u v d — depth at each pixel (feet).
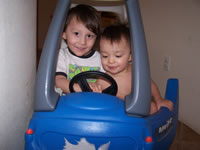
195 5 4.36
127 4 2.13
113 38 2.88
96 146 2.00
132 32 2.14
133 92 2.11
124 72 3.32
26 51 2.65
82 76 2.54
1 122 2.16
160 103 2.89
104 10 3.89
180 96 4.96
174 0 4.97
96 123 1.99
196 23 4.36
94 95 2.24
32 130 2.08
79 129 1.98
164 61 5.44
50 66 2.17
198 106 4.43
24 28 2.55
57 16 2.22
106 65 3.07
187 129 4.67
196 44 4.38
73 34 3.34
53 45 2.19
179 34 4.87
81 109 2.07
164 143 2.46
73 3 3.82
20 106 2.57
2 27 2.02
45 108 2.10
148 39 6.09
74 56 3.56
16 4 2.30
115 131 1.98
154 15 5.74
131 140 2.02
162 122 2.38
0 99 2.10
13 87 2.35
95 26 3.33
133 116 2.08
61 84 2.95
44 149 2.06
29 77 2.81
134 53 2.13
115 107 2.10
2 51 2.06
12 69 2.29
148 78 2.13
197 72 4.39
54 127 2.03
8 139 2.32
